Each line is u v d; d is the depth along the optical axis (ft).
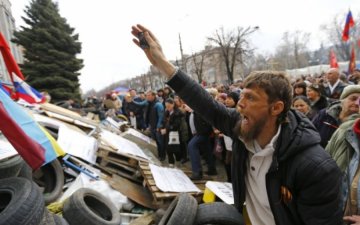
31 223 8.82
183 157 28.37
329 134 12.98
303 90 20.11
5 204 9.95
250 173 6.12
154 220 14.42
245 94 5.52
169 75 6.75
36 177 15.62
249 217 6.47
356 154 8.15
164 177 17.58
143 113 44.16
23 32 93.61
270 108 5.37
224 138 20.01
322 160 5.20
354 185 7.91
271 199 5.68
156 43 6.91
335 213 5.30
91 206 14.39
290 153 5.27
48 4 98.73
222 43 138.21
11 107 11.44
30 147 10.49
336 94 21.21
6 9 112.68
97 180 17.11
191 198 11.08
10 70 22.66
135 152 24.02
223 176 23.45
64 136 20.03
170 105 26.18
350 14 49.44
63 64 94.12
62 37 96.78
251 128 5.54
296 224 5.72
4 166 12.17
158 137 30.63
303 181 5.25
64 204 13.26
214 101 6.79
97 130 28.09
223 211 10.15
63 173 17.16
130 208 16.40
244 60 147.43
